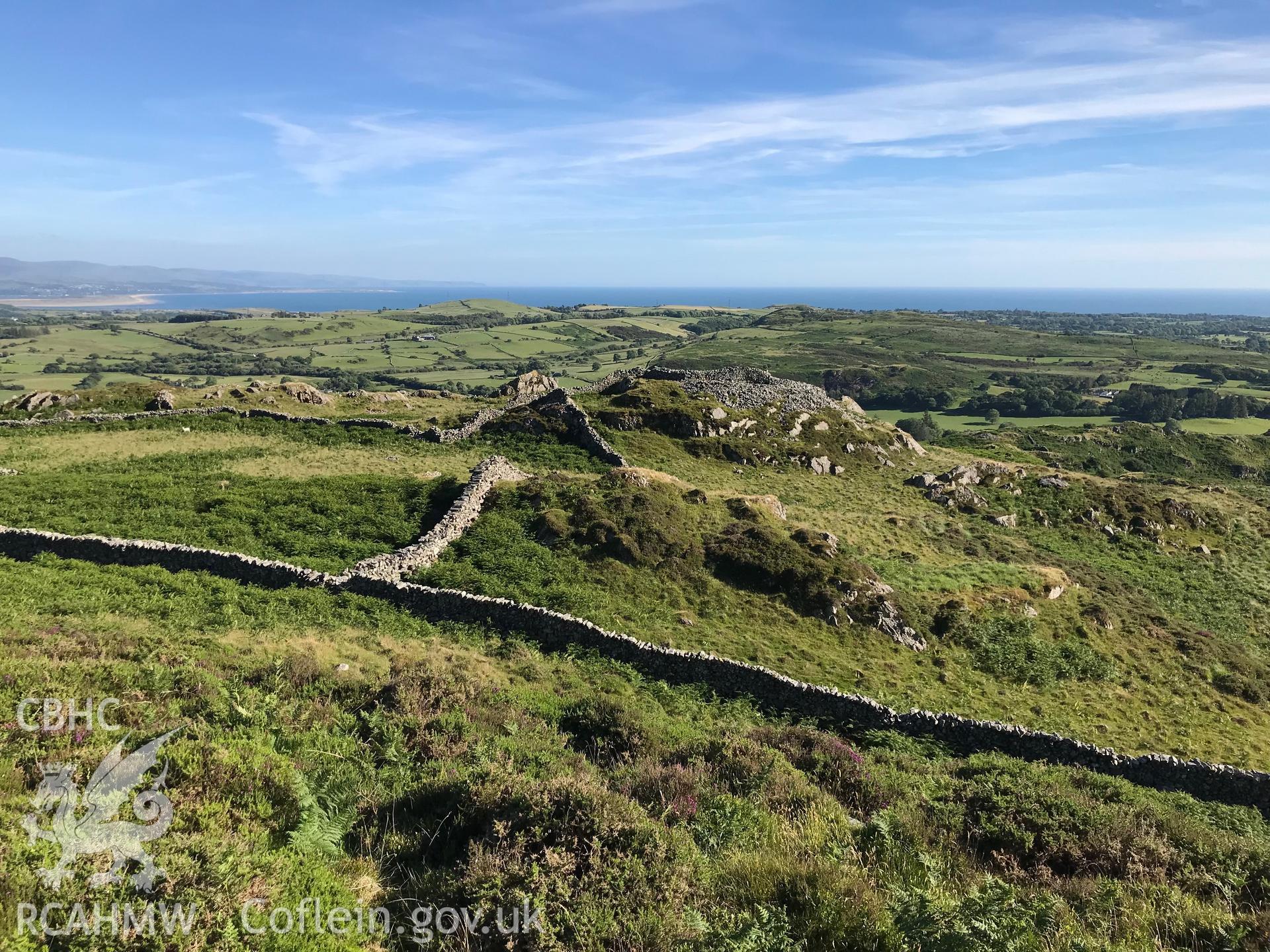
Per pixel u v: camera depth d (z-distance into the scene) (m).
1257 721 26.48
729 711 20.31
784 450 53.62
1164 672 29.11
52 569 22.91
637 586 27.62
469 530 30.36
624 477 34.91
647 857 8.21
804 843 9.47
